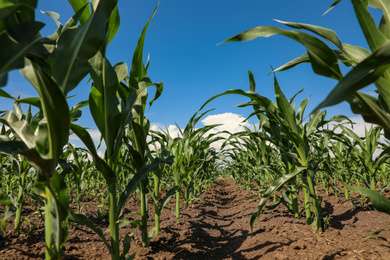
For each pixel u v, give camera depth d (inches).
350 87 24.4
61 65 38.7
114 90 57.9
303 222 103.7
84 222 51.5
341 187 177.2
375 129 114.5
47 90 35.2
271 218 118.3
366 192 48.1
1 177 114.5
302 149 82.0
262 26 44.1
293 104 96.7
